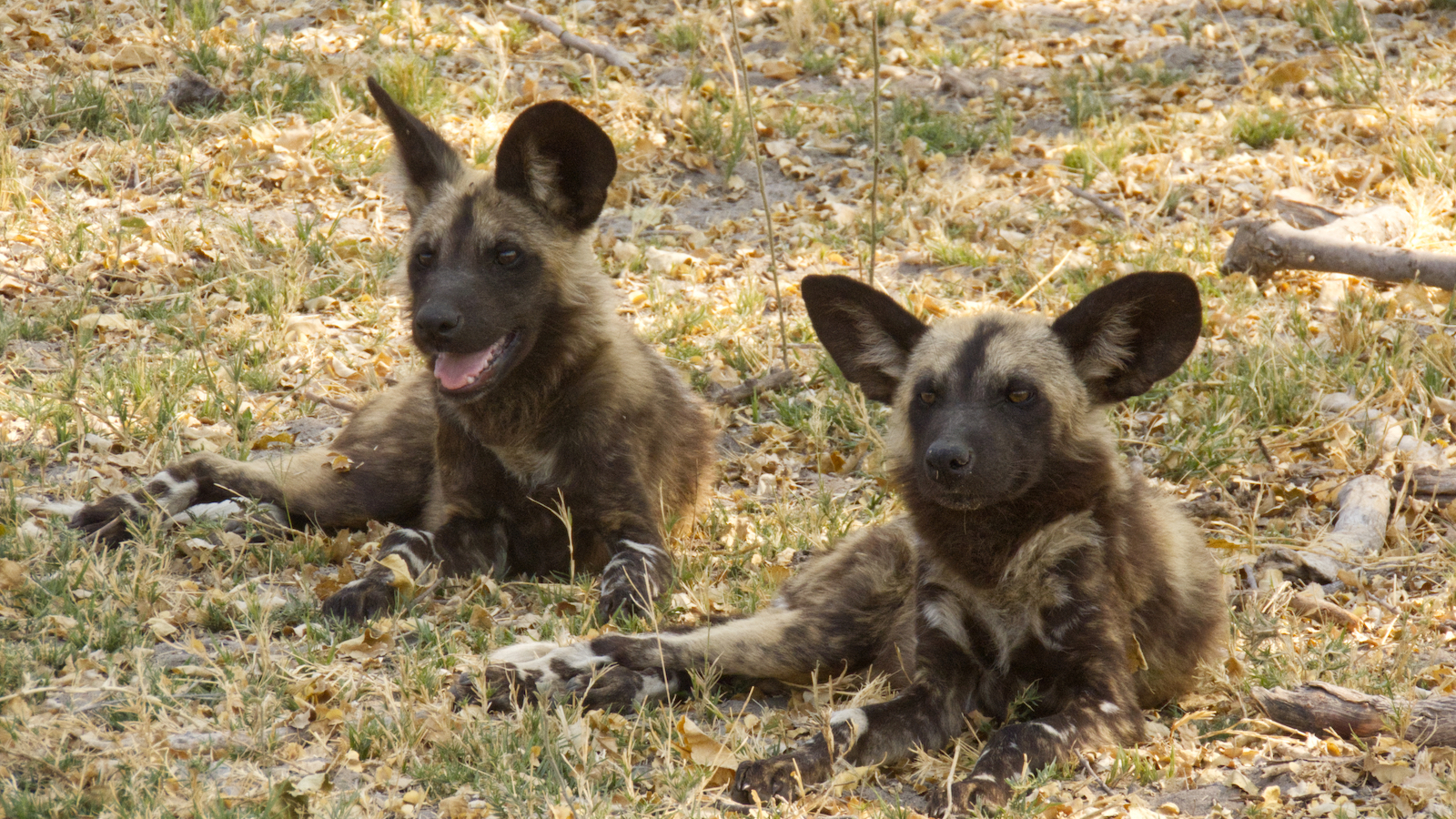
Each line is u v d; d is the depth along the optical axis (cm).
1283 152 1155
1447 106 1215
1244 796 415
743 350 869
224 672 468
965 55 1430
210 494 622
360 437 664
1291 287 937
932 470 470
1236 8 1522
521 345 593
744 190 1141
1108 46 1446
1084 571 478
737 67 1381
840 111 1280
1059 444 488
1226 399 777
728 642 508
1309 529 662
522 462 614
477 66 1316
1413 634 534
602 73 1330
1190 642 515
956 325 522
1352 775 421
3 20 1256
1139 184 1129
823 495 696
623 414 620
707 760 440
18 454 659
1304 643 538
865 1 1546
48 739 413
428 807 411
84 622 494
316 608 545
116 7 1337
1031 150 1213
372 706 467
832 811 422
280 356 824
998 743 434
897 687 508
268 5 1417
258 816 386
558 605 578
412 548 587
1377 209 980
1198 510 686
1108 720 451
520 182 599
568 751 441
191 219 983
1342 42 1359
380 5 1422
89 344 794
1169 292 496
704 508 692
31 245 915
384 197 1050
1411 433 739
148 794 385
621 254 1001
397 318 890
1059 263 946
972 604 498
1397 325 847
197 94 1162
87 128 1090
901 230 1059
